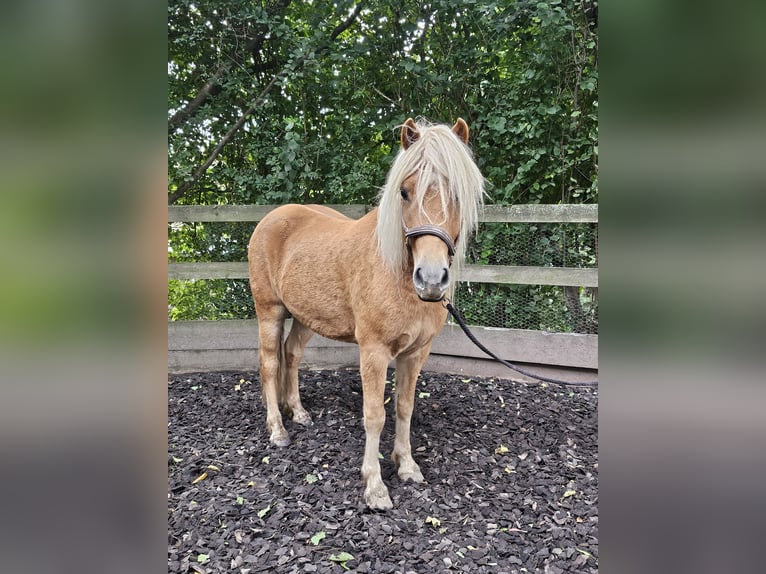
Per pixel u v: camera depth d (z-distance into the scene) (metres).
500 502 2.22
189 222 4.27
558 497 2.27
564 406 3.45
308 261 2.61
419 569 1.76
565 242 3.97
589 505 2.19
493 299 4.25
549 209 3.75
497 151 4.37
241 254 4.43
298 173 4.62
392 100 4.65
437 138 1.90
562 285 3.75
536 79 4.08
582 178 4.30
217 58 4.61
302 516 2.09
